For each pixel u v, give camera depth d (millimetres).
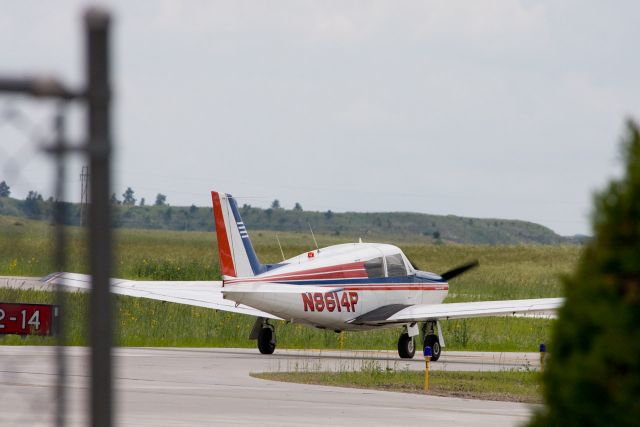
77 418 50906
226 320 141250
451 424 55188
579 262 22828
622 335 21297
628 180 22438
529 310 108188
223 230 99938
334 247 110188
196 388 71312
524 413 61844
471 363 109688
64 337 16406
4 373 74562
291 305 102500
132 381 75438
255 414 56781
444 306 111688
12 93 14875
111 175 15758
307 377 82938
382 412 60188
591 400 21531
